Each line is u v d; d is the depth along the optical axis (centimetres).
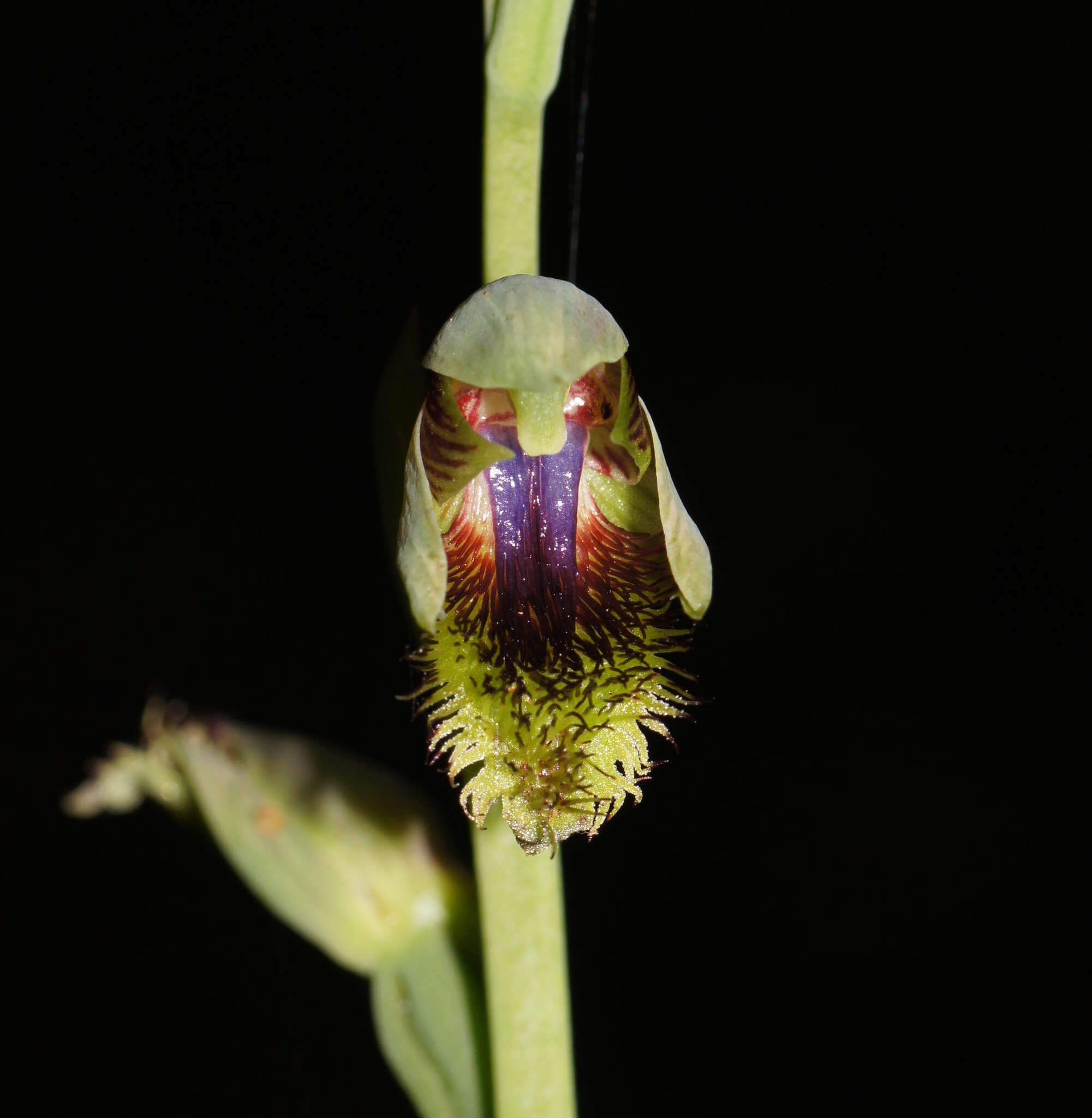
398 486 20
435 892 21
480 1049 21
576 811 20
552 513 20
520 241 20
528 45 20
